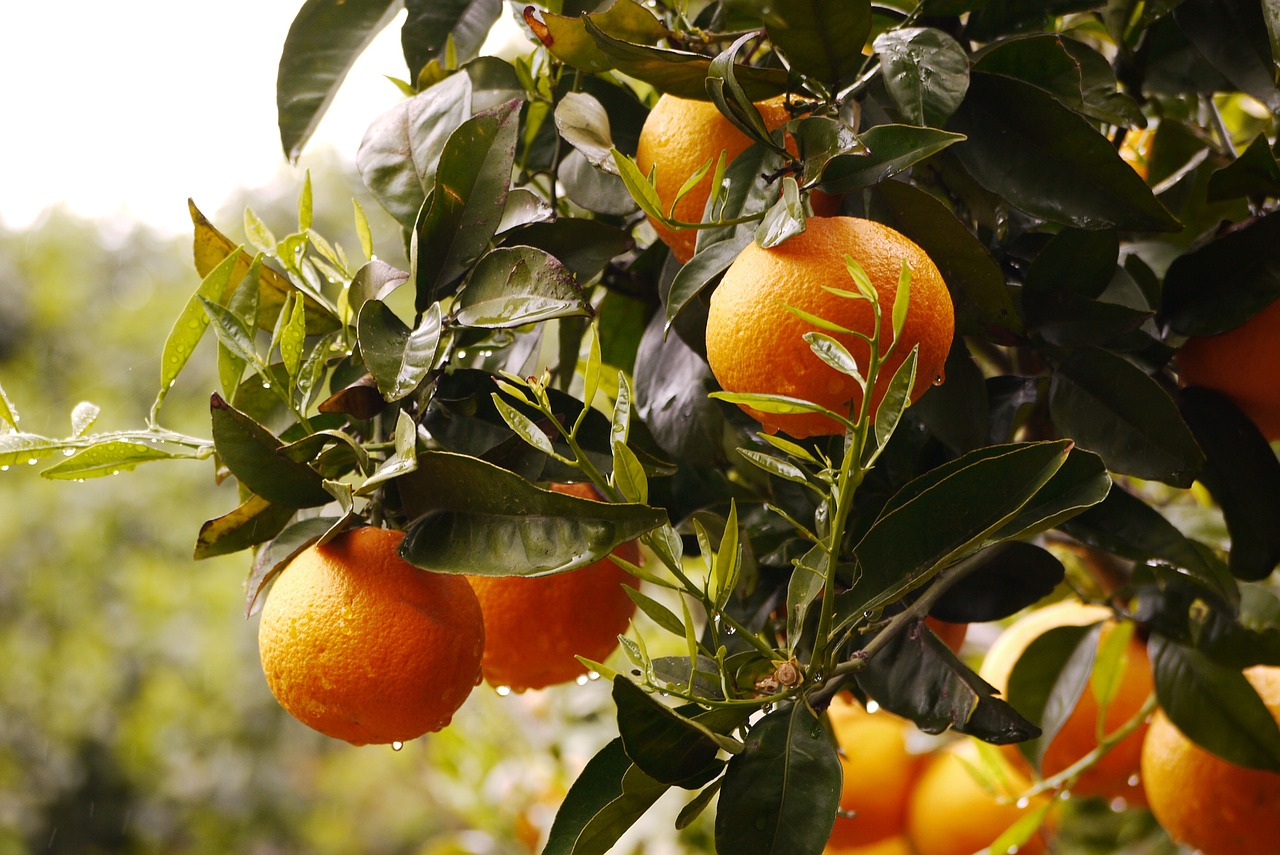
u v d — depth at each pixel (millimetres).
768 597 1061
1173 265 1039
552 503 922
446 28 1097
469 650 971
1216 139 1136
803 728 931
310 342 1046
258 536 1008
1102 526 1019
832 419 934
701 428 1060
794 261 925
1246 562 1045
